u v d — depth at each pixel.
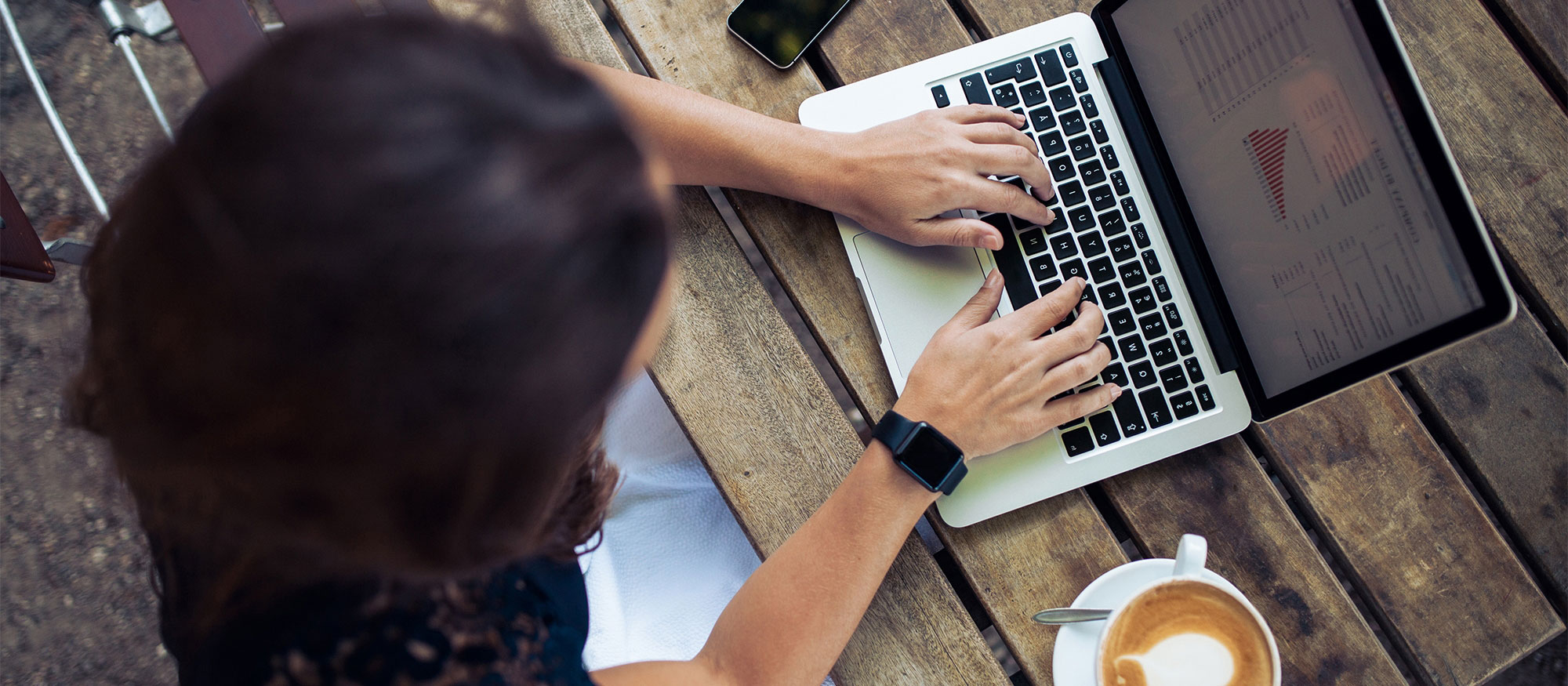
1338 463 0.68
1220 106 0.61
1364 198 0.53
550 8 0.71
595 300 0.27
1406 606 0.66
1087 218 0.68
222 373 0.25
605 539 0.75
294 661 0.37
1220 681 0.53
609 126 0.28
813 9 0.73
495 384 0.26
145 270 0.25
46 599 1.29
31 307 1.30
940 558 0.79
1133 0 0.66
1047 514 0.66
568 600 0.50
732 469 0.65
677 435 0.77
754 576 0.62
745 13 0.72
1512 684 1.18
